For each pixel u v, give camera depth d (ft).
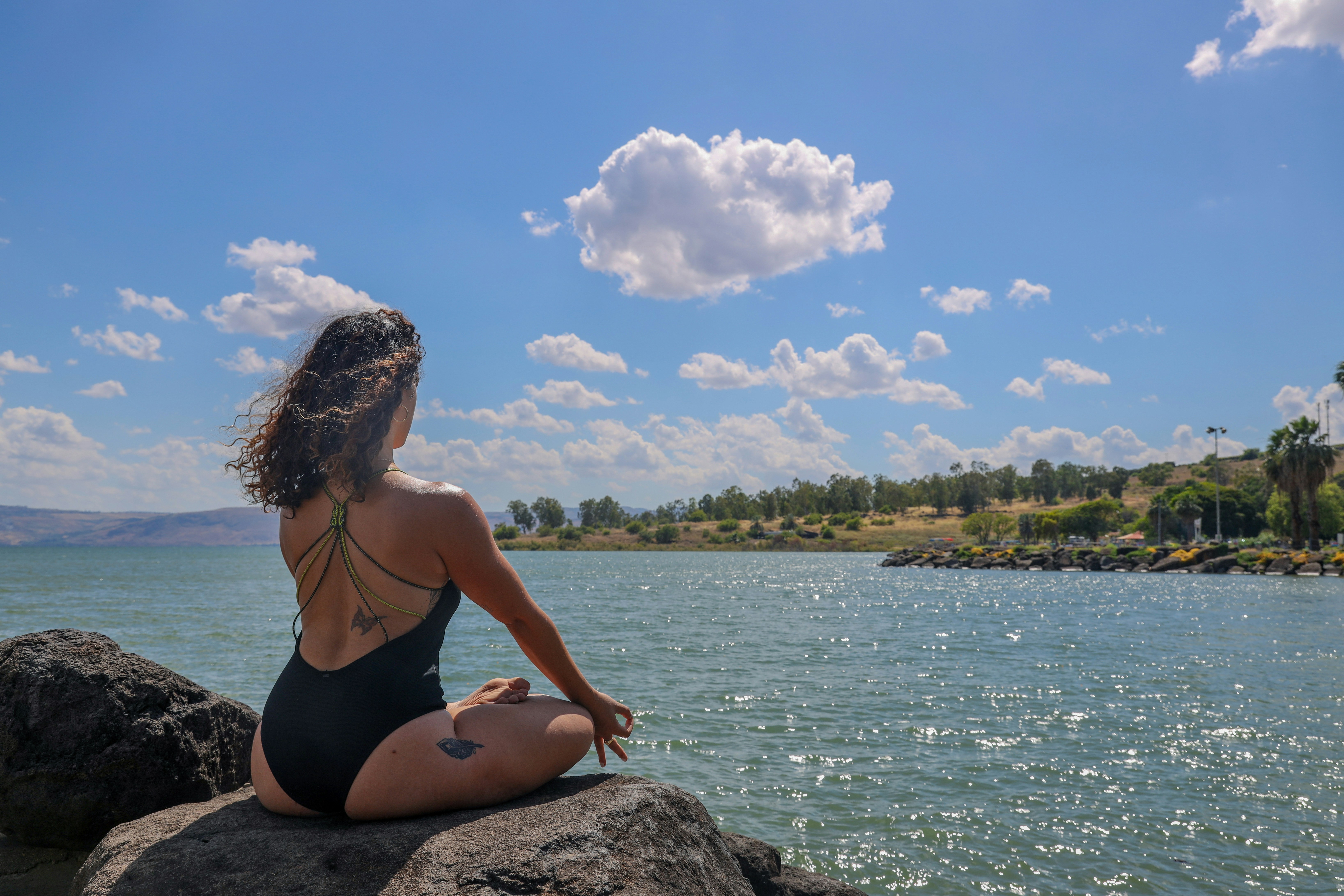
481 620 81.61
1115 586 149.48
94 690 9.97
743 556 445.37
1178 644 60.39
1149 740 30.30
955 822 21.59
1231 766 26.86
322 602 6.18
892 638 65.26
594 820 5.80
